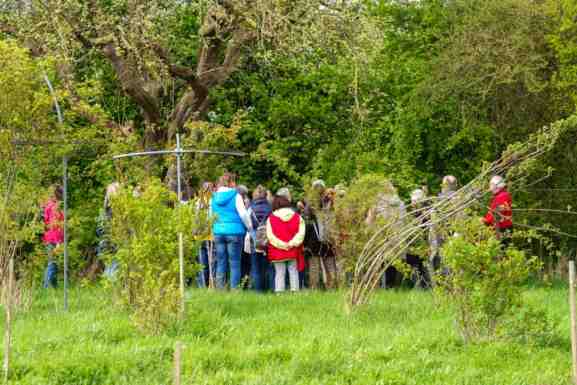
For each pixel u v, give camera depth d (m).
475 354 16.97
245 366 16.00
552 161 35.62
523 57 35.31
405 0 44.62
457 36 37.34
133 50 30.64
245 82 40.75
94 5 30.47
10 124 22.14
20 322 20.34
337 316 21.33
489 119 37.81
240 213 27.55
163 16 32.28
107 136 30.16
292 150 40.03
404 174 37.31
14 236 22.64
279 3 30.92
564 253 35.72
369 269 21.80
